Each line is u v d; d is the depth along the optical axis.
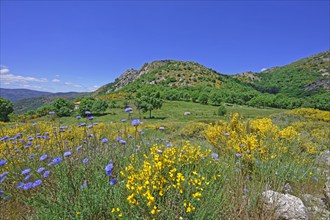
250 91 116.75
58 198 2.32
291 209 2.59
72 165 2.73
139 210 2.08
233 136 4.94
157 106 56.22
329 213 2.81
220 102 86.00
